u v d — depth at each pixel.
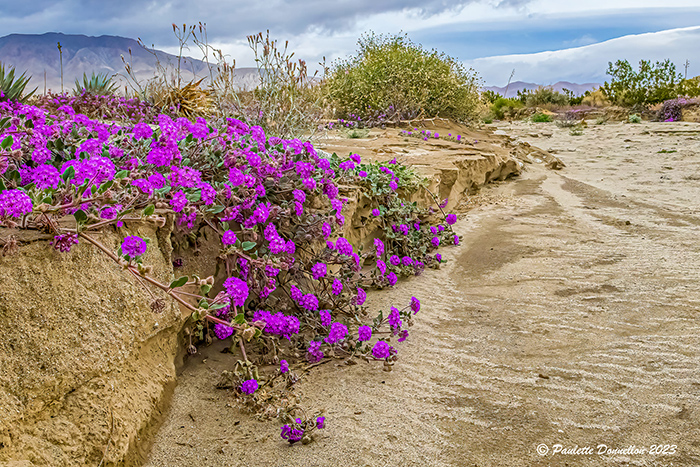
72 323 2.21
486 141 14.86
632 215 7.55
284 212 3.62
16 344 1.99
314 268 3.70
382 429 2.64
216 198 3.22
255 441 2.54
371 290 4.77
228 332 3.04
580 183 10.73
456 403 2.88
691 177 11.17
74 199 2.33
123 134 3.57
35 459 1.90
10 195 2.07
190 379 3.00
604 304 4.17
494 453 2.44
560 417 2.70
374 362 3.38
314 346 3.27
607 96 39.09
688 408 2.70
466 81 19.39
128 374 2.48
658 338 3.51
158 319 2.71
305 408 2.83
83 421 2.12
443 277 5.17
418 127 15.42
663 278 4.68
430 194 6.92
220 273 3.40
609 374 3.10
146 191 2.71
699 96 34.03
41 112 3.18
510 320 3.98
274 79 7.01
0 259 2.04
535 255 5.61
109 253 2.31
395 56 18.16
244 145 3.87
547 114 33.56
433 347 3.60
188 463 2.36
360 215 5.34
